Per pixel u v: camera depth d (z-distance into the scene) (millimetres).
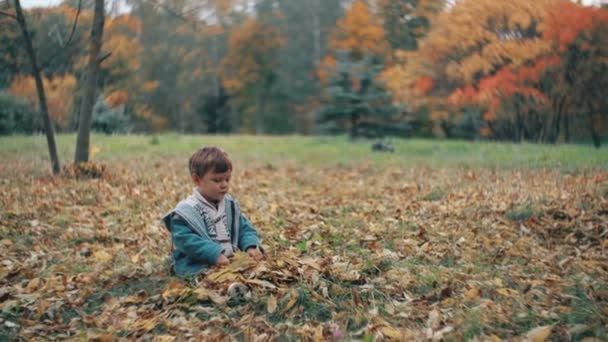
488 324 3240
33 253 5000
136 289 4020
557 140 10922
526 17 10734
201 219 4090
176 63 25062
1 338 3268
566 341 3066
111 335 3205
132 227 5977
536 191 6906
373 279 4000
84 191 7707
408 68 16672
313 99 40531
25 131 14055
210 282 3750
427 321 3287
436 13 13945
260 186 9086
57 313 3635
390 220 6055
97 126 17094
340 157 14266
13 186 7895
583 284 3881
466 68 12766
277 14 40938
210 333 3213
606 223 5598
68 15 11688
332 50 33875
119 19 14531
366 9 21406
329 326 3254
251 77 40219
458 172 9328
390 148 15266
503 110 12328
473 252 4855
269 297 3529
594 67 10102
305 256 4562
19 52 12398
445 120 17594
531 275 4211
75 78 13680
